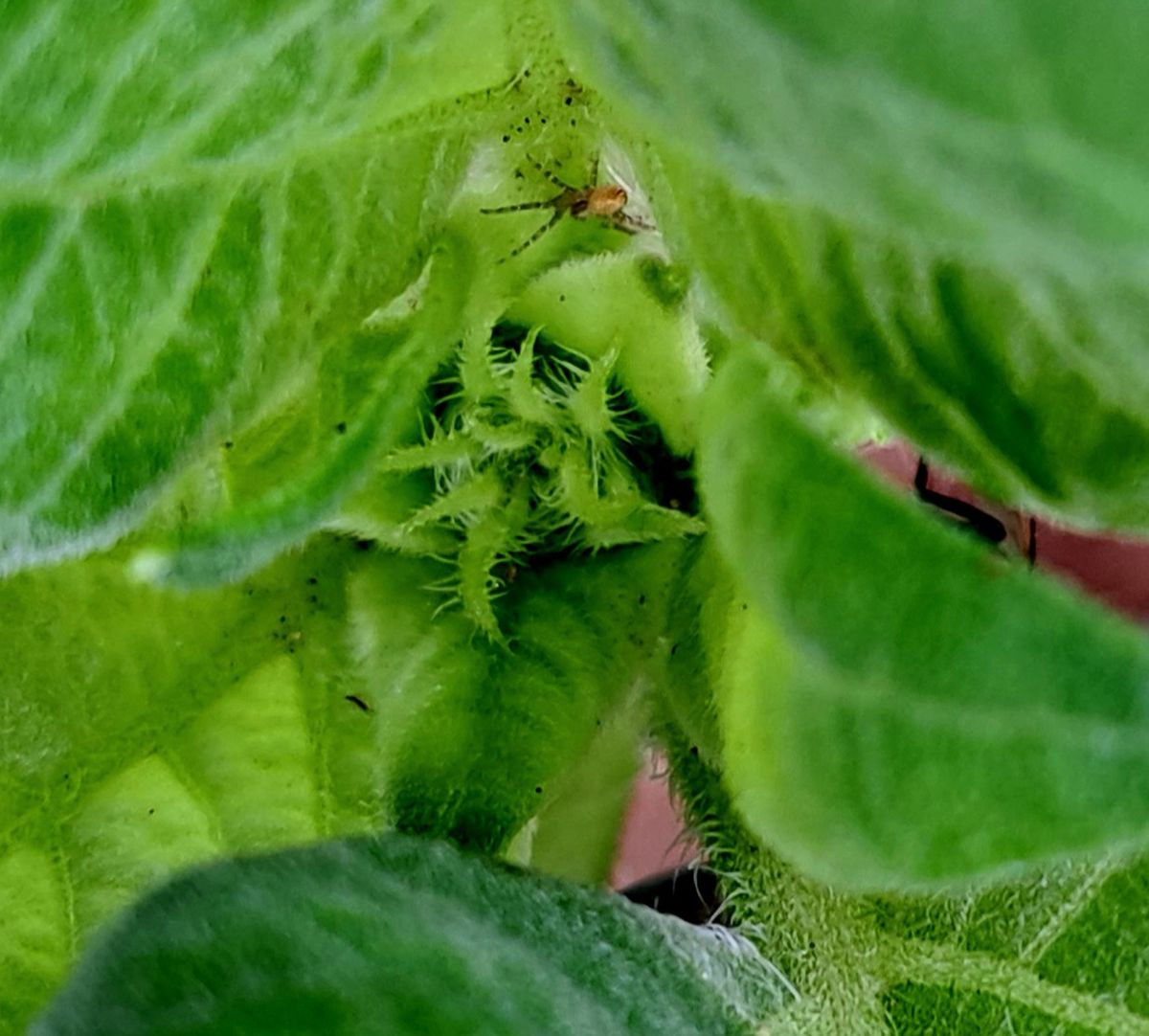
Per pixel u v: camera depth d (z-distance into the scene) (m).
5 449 0.15
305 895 0.14
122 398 0.15
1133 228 0.12
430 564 0.17
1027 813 0.14
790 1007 0.16
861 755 0.14
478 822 0.16
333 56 0.15
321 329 0.16
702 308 0.16
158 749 0.17
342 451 0.15
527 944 0.14
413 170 0.16
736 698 0.15
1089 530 0.16
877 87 0.12
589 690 0.16
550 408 0.16
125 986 0.14
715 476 0.15
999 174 0.12
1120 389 0.15
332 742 0.17
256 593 0.17
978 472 0.16
